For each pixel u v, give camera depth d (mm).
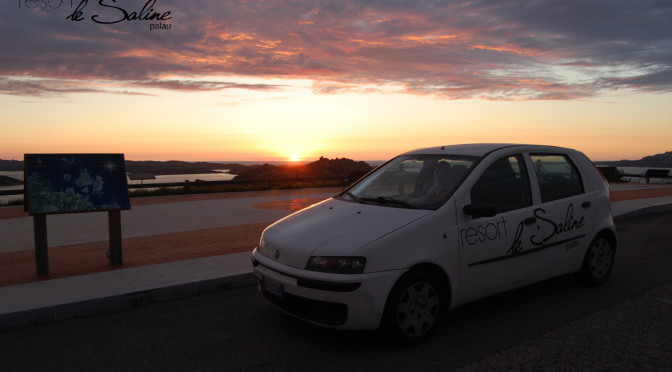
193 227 9828
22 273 6105
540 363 3699
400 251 3896
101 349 4098
